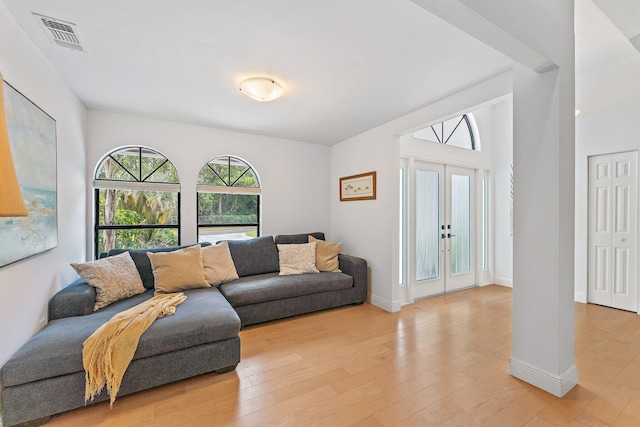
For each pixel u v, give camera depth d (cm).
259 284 297
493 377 193
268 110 303
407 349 235
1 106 70
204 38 178
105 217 314
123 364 165
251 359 221
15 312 158
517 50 151
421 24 163
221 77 229
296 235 397
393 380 192
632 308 309
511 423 151
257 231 409
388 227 338
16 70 160
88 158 296
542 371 178
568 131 175
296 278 323
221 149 371
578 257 347
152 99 274
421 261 383
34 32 170
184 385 187
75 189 258
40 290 187
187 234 349
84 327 180
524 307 187
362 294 352
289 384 188
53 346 159
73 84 240
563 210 172
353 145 403
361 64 207
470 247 438
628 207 313
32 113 175
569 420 152
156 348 177
